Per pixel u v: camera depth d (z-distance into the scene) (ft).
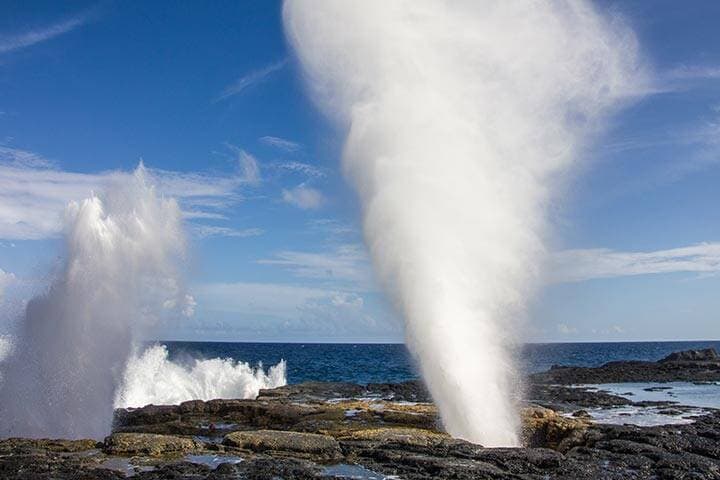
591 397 97.66
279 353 428.15
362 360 326.85
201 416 72.74
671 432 53.01
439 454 44.78
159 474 39.37
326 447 46.37
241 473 39.52
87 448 48.42
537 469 41.24
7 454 45.78
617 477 39.19
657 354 432.25
